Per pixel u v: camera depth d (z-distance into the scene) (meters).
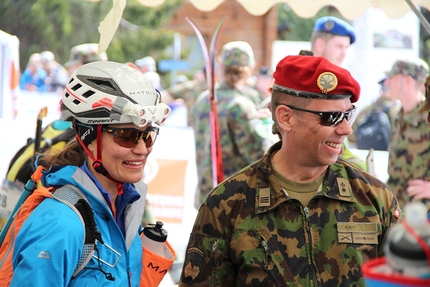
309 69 3.25
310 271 3.25
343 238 3.28
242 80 7.56
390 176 7.10
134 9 23.97
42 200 3.20
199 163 8.00
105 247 3.15
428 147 6.80
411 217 1.77
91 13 23.38
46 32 22.58
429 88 4.53
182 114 12.11
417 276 1.73
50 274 2.92
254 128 7.30
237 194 3.41
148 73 13.19
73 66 7.50
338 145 3.32
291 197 3.33
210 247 3.41
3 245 3.17
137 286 3.30
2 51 7.32
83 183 3.20
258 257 3.29
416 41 14.08
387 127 8.30
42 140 5.30
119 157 3.23
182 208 8.72
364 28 12.91
